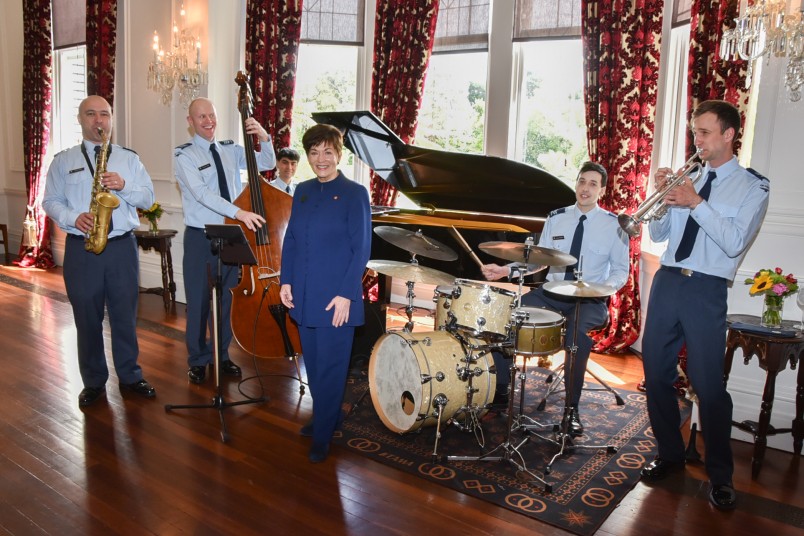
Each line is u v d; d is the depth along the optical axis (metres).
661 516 2.47
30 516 2.35
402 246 3.15
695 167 2.63
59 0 7.36
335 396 2.81
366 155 4.59
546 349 2.81
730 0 3.65
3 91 8.28
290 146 6.24
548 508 2.50
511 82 5.32
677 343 2.68
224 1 5.71
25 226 7.65
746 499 2.62
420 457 2.93
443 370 2.86
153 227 5.69
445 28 5.60
